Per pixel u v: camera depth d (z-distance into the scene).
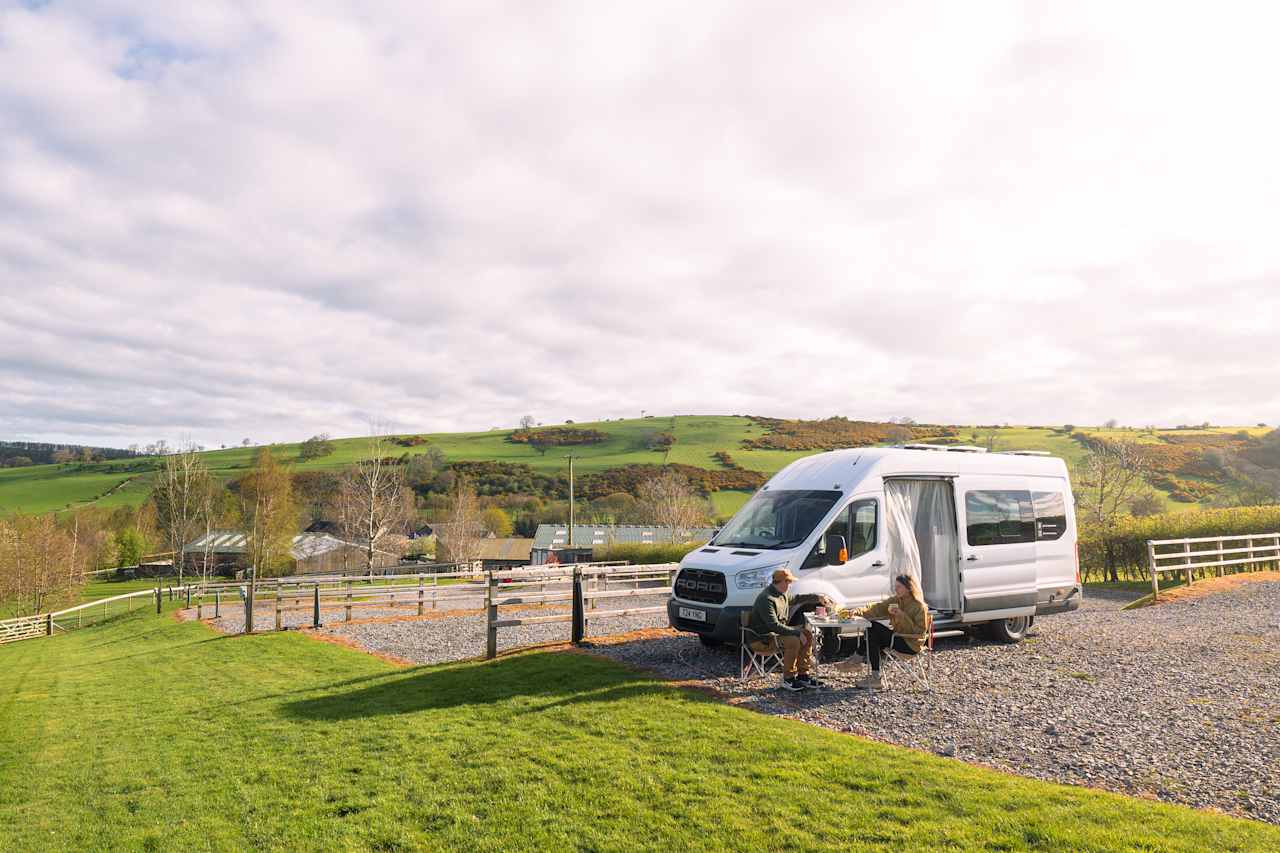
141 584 68.88
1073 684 8.72
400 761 6.63
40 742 9.19
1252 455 53.00
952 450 11.30
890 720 7.35
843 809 5.04
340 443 125.94
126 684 13.22
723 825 4.89
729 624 9.34
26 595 51.06
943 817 4.86
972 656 10.48
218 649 16.12
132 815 6.04
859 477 10.22
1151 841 4.38
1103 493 37.62
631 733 6.94
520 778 5.98
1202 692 8.22
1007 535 11.30
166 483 68.12
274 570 62.69
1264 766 5.82
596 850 4.70
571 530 51.31
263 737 7.92
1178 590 18.50
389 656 13.12
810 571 9.48
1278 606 15.25
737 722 7.15
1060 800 5.07
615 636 12.70
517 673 9.92
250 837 5.30
